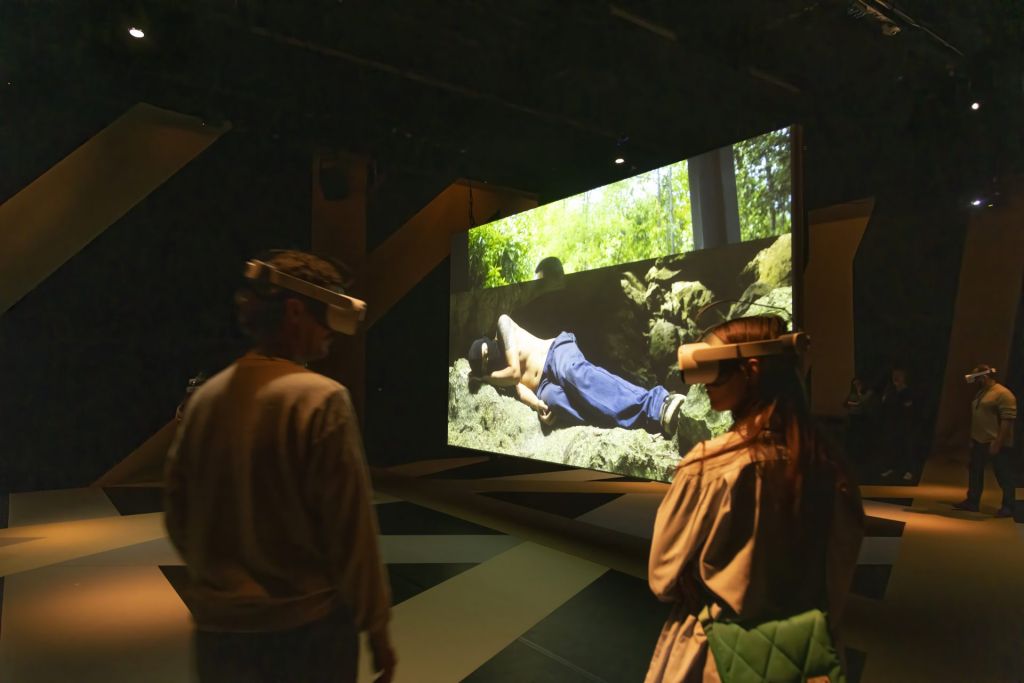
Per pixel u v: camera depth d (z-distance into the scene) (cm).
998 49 557
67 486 732
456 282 706
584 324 523
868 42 538
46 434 724
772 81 593
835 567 120
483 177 886
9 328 700
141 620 323
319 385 114
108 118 702
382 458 920
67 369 735
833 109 632
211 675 108
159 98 679
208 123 726
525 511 590
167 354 795
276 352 124
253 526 108
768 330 130
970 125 630
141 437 782
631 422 475
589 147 795
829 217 901
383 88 671
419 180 920
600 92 660
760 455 116
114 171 710
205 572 110
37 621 322
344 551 110
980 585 367
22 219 671
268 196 852
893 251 1010
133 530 523
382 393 930
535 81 641
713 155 416
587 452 514
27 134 657
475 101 689
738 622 112
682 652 120
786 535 114
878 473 799
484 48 597
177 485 117
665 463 444
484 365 653
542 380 568
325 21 554
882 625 308
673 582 121
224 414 113
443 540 486
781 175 374
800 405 124
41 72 614
